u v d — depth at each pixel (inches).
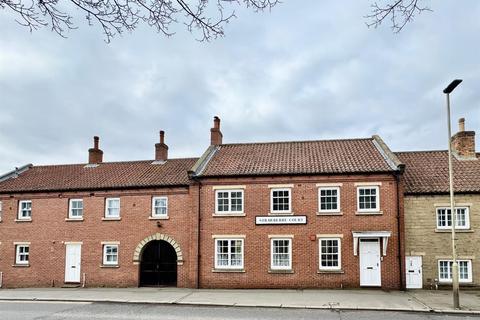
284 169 1006.4
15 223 1162.6
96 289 1018.1
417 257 960.3
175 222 1058.7
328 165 1002.7
